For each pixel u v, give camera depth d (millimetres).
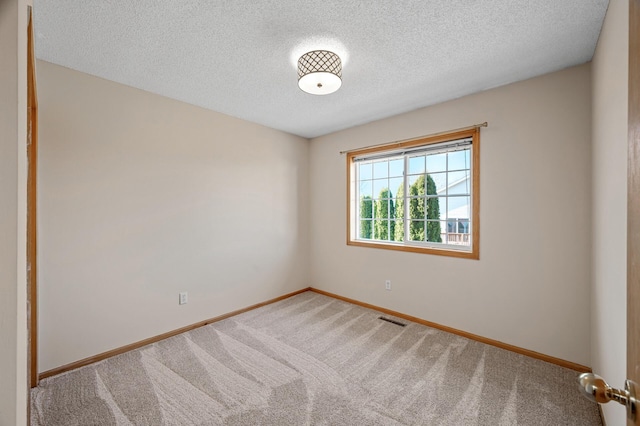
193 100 2768
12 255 533
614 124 1362
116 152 2355
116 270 2361
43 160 2000
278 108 2984
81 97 2174
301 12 1543
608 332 1512
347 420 1634
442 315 2848
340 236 3805
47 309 2023
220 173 3107
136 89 2473
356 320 3086
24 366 611
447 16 1582
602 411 1600
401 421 1623
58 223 2070
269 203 3641
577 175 2121
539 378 2016
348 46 1869
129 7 1491
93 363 2205
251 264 3426
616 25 1313
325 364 2211
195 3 1471
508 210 2436
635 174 584
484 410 1701
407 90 2547
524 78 2324
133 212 2457
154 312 2590
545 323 2264
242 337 2676
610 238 1455
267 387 1929
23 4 582
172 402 1773
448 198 2959
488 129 2539
